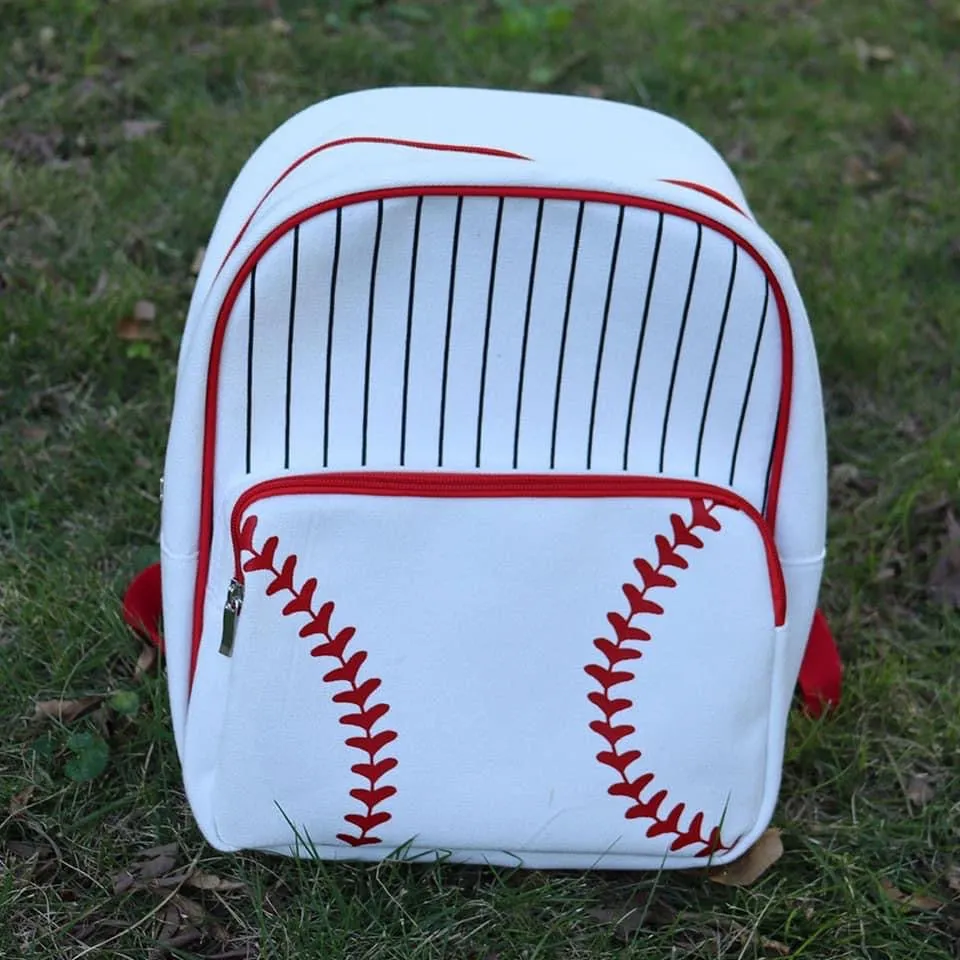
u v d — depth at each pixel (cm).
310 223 105
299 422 114
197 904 129
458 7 298
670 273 109
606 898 133
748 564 117
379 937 126
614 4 306
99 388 192
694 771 123
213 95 261
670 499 115
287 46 271
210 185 229
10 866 131
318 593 114
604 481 114
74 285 204
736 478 119
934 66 298
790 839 140
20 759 140
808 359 114
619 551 116
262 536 111
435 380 113
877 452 194
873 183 256
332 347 111
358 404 113
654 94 276
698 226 108
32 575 159
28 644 151
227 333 109
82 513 170
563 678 119
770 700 124
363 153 113
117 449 179
